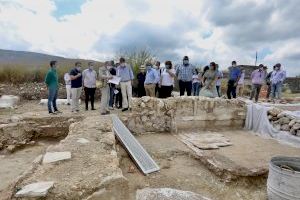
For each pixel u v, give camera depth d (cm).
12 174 588
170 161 650
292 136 796
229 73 1288
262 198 509
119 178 348
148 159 627
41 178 352
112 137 562
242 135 876
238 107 962
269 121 900
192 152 684
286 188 446
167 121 899
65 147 475
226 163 593
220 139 804
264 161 621
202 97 932
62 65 1858
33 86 1617
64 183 339
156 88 1117
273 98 1330
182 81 1070
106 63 969
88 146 485
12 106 1190
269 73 1438
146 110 880
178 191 397
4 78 1669
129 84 1005
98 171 376
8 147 757
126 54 1505
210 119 933
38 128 854
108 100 976
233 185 541
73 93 1019
